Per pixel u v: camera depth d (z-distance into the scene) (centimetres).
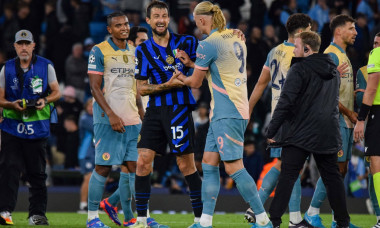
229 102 2222
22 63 2761
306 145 2169
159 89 2338
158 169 4909
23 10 6041
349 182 4762
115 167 4434
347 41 2686
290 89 2169
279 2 6059
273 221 2181
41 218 2759
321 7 5981
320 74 2183
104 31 6125
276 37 5959
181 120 2358
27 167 2761
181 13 6375
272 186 2714
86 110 4506
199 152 4769
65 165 4972
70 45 5975
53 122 2792
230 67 2230
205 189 2280
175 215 3969
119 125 2508
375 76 2489
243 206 4644
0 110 2816
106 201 2825
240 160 2245
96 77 2570
